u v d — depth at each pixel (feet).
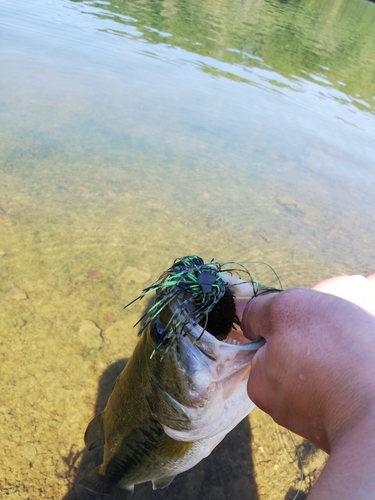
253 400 0.78
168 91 5.16
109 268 2.61
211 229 3.08
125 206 3.10
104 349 2.21
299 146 4.48
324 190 3.83
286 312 0.72
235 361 0.94
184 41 7.28
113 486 1.59
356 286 1.17
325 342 0.64
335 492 0.47
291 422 0.70
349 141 4.79
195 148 4.02
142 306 2.43
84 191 3.14
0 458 1.76
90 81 4.94
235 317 0.99
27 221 2.78
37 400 1.97
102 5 8.50
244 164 3.96
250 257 2.93
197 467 1.88
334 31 11.72
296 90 6.04
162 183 3.43
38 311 2.30
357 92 6.47
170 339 1.00
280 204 3.51
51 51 5.51
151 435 1.27
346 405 0.56
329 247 3.18
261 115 5.04
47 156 3.42
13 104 4.03
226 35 8.34
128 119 4.28
